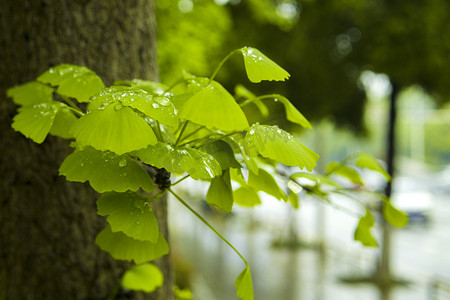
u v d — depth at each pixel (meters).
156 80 1.20
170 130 0.92
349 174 0.99
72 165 0.79
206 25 5.12
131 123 0.76
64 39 1.11
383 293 6.10
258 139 0.79
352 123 7.46
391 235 6.45
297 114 0.88
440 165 31.88
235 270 7.36
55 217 1.09
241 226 11.79
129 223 0.79
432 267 7.43
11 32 1.11
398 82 6.00
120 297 1.09
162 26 4.61
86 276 1.09
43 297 1.08
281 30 6.50
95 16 1.12
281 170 0.99
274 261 7.98
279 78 0.81
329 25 6.28
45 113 0.85
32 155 1.09
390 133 6.51
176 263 6.06
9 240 1.10
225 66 6.41
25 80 1.10
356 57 6.05
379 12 5.66
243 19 6.43
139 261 0.85
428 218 11.48
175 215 13.99
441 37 5.46
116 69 1.13
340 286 6.44
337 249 8.62
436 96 5.98
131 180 0.78
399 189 12.48
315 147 9.57
